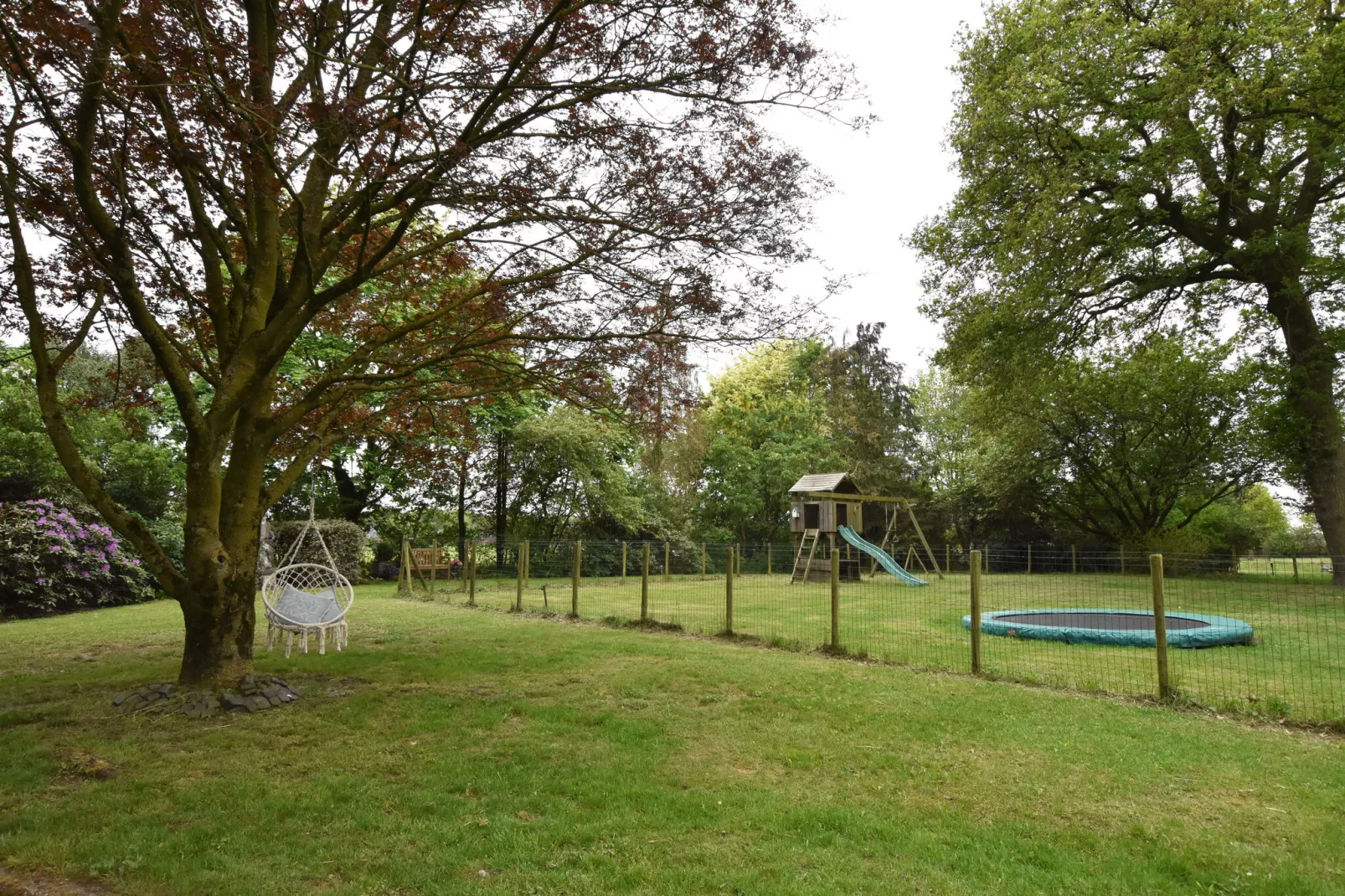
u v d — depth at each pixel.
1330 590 12.16
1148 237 19.36
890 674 7.34
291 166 6.38
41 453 15.87
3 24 4.66
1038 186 17.52
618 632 10.43
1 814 3.67
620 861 3.18
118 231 5.54
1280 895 2.98
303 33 5.82
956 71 19.86
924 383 41.44
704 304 6.71
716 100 6.51
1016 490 31.02
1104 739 5.08
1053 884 3.02
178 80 5.06
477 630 10.55
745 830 3.52
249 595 6.48
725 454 33.69
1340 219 17.89
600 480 26.19
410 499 25.52
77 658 8.10
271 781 4.15
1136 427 27.28
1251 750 4.85
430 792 3.96
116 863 3.16
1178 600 14.48
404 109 5.69
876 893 2.92
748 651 8.69
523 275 7.57
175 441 20.38
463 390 8.90
